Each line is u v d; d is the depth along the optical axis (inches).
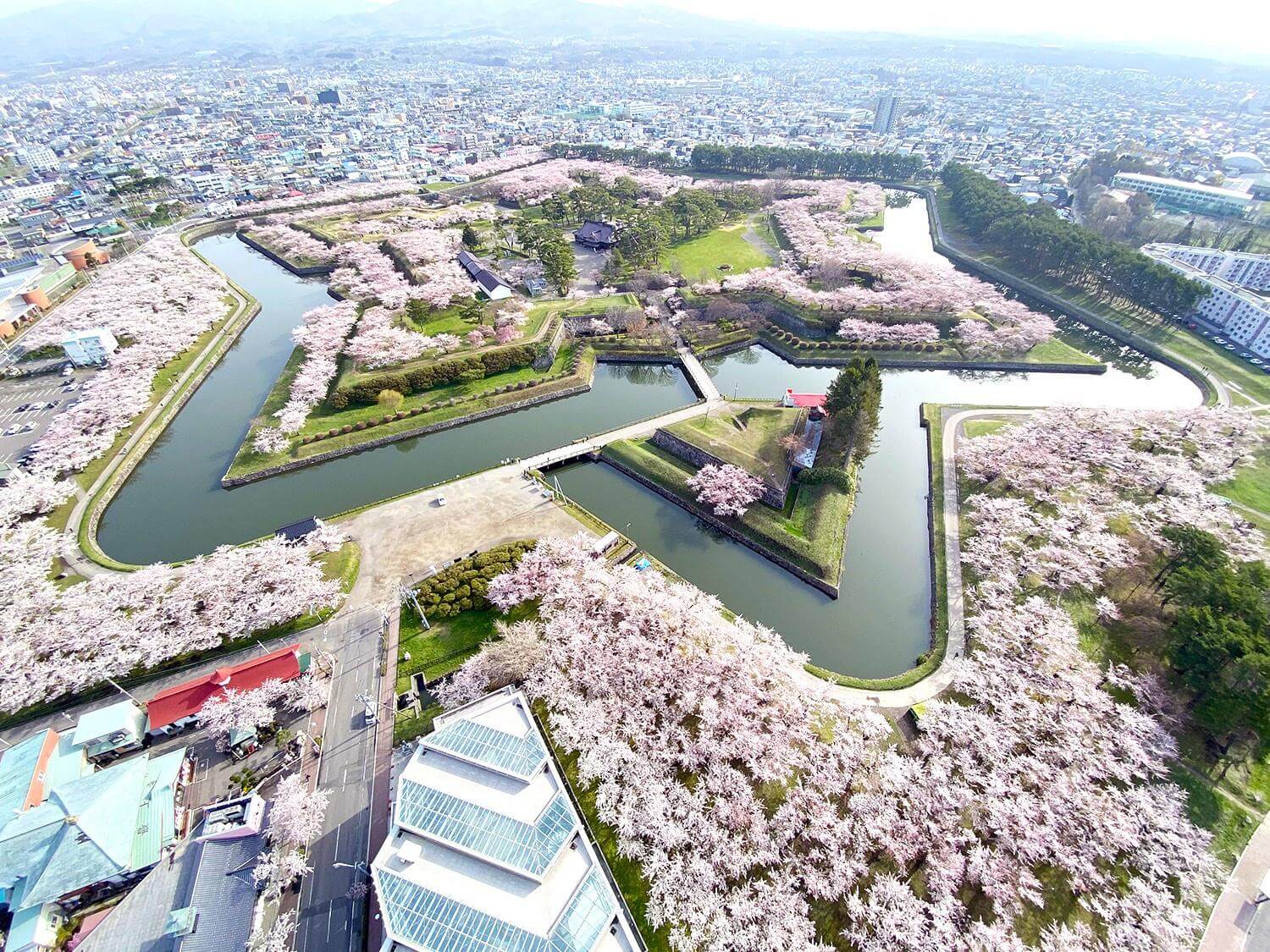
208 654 2667.3
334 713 2421.3
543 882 1755.7
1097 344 5590.6
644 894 1894.7
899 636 2886.3
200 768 2229.3
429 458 4082.2
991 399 4803.2
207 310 5792.3
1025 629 2699.3
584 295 6038.4
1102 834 1956.2
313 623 2792.8
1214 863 1921.8
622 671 2463.1
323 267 7155.5
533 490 3649.1
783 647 2684.5
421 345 4795.8
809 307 5679.1
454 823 1860.2
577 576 2942.9
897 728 2388.0
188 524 3523.6
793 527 3319.4
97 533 3454.7
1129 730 2268.7
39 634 2640.3
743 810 2021.4
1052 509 3400.6
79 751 2201.0
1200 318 5590.6
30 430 4217.5
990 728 2285.9
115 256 7391.7
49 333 5251.0
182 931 1689.2
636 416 4522.6
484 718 2171.5
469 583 2881.4
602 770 2149.4
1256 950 1753.2
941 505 3570.4
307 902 1873.8
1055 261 6387.8
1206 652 2255.2
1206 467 3629.4
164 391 4665.4
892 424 4495.6
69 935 1797.5
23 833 1878.7
